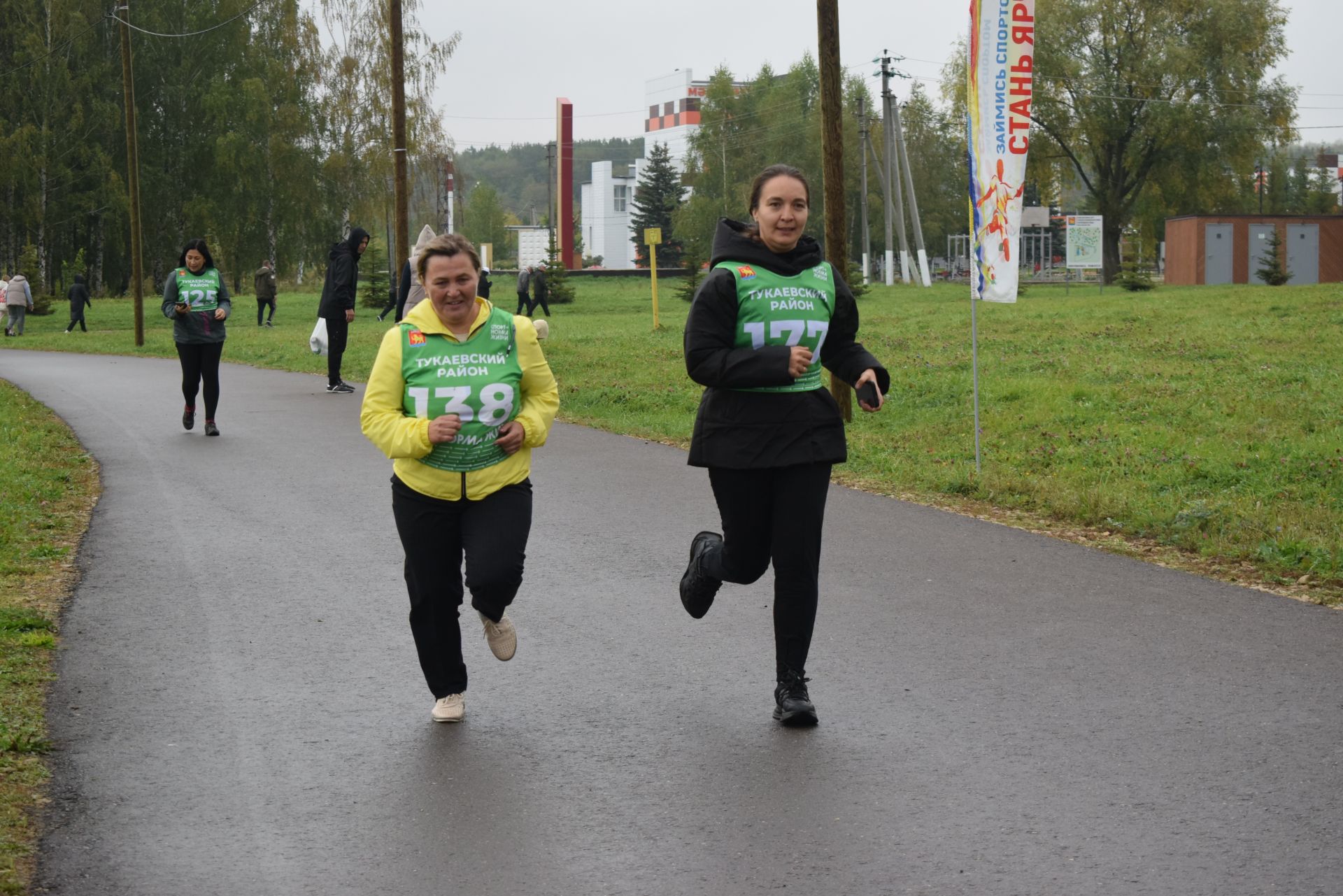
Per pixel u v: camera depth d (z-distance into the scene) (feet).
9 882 11.61
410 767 14.58
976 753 14.75
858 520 28.66
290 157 173.17
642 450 39.88
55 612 21.17
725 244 15.85
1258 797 13.32
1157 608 21.06
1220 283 167.53
